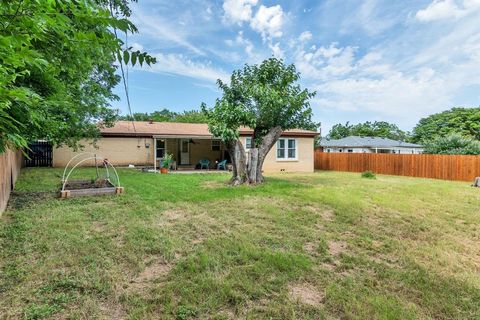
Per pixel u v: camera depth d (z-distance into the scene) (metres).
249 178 9.93
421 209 6.50
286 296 2.70
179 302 2.53
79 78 3.60
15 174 8.77
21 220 4.68
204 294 2.66
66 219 4.80
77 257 3.35
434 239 4.55
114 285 2.78
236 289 2.78
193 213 5.57
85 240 3.88
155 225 4.68
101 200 6.50
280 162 16.78
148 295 2.64
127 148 16.72
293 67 10.12
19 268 3.02
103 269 3.09
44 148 14.95
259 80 9.98
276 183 10.12
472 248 4.23
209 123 9.77
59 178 10.02
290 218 5.36
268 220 5.20
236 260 3.43
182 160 18.42
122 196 7.00
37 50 1.47
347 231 4.80
